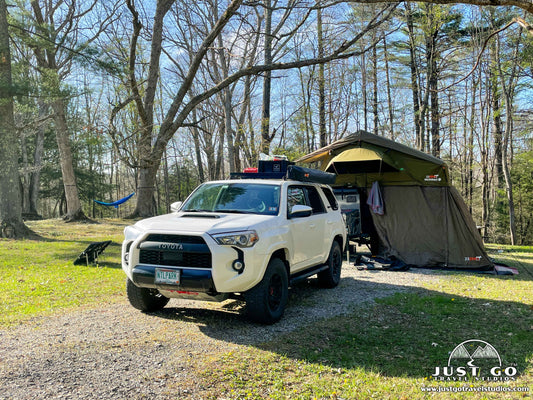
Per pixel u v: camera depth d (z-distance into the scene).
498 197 34.91
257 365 4.17
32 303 6.66
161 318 5.85
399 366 4.25
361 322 5.79
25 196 39.78
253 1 9.55
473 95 29.80
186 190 52.72
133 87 10.96
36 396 3.42
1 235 16.39
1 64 15.01
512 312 6.34
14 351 4.43
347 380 3.87
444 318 6.04
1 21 15.20
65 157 24.61
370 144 11.76
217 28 10.84
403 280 9.16
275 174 7.63
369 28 9.84
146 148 11.36
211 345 4.74
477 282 8.99
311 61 10.58
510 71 25.42
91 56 12.63
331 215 8.10
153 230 5.43
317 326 5.57
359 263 11.22
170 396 3.49
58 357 4.27
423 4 21.56
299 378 3.91
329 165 11.98
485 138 29.94
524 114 28.64
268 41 20.00
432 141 27.14
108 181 65.25
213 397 3.49
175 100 11.48
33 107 16.73
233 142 22.02
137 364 4.13
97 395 3.47
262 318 5.50
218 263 5.11
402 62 29.42
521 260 12.62
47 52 22.06
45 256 12.18
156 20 13.04
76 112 39.50
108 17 22.20
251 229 5.38
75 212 24.80
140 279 5.39
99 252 11.43
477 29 25.03
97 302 6.83
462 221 10.91
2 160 16.55
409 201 11.52
